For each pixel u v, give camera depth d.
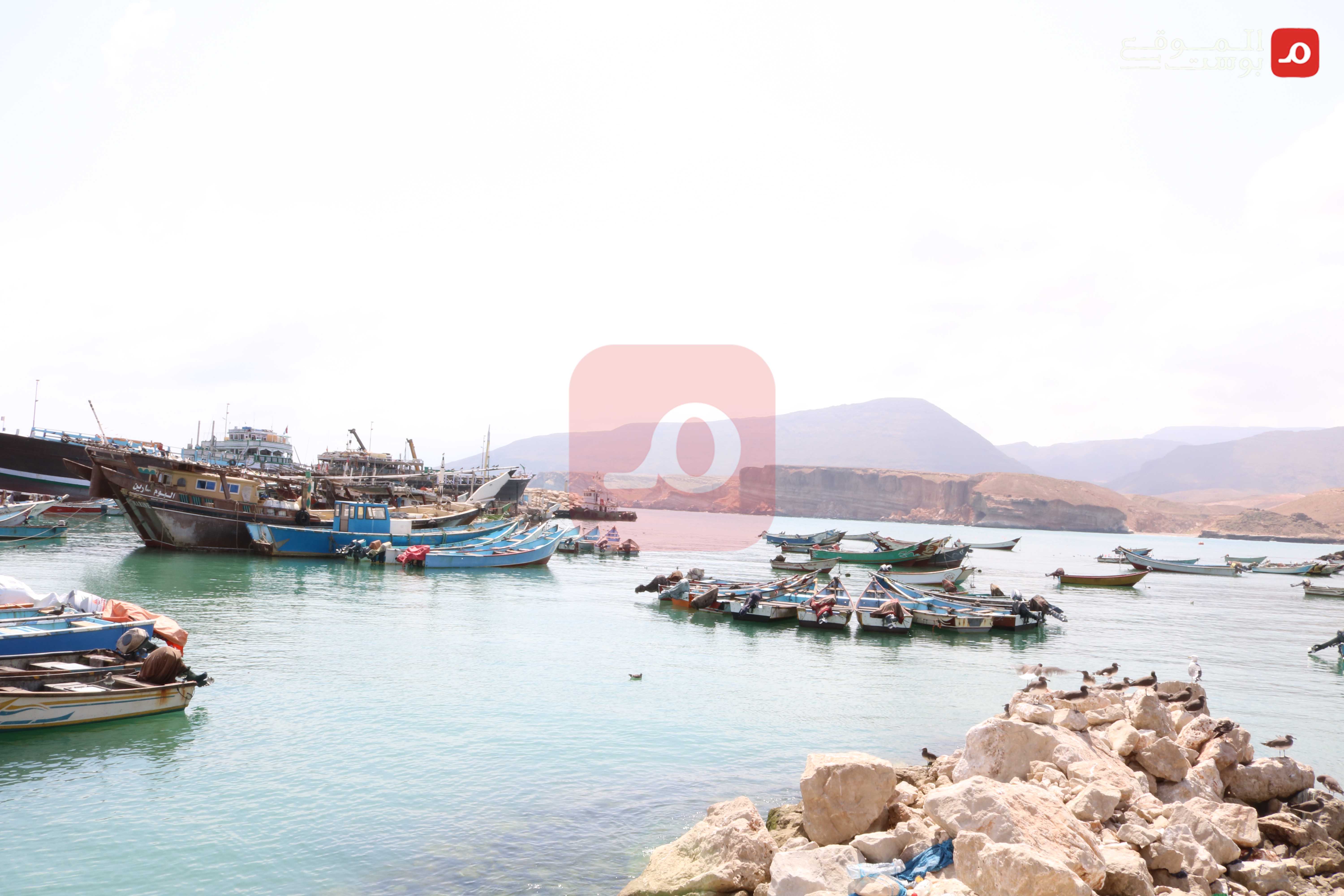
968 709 21.52
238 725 17.33
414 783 14.45
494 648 27.03
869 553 75.56
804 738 18.22
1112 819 11.30
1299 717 22.31
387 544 56.09
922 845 9.92
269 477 63.50
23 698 15.59
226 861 11.23
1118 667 23.92
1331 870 11.10
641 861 11.65
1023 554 133.50
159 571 44.66
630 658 26.75
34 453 82.62
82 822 12.33
